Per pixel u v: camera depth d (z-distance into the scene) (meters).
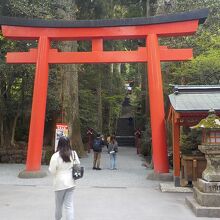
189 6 19.91
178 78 19.30
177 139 12.43
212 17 19.95
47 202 9.81
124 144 40.41
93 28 15.37
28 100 21.92
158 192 11.44
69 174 6.84
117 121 45.62
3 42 18.75
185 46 19.44
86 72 32.47
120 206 9.35
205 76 16.53
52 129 22.64
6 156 20.67
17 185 12.75
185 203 9.70
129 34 15.23
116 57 15.30
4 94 21.78
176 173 12.23
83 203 9.71
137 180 14.03
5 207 9.19
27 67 18.81
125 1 27.97
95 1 25.44
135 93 41.16
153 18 15.04
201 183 9.00
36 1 18.44
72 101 24.12
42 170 16.20
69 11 21.34
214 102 11.43
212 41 18.98
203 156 12.03
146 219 8.02
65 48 22.47
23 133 24.48
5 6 17.75
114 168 18.27
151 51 15.06
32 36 15.52
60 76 22.53
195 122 11.92
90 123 32.38
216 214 8.22
